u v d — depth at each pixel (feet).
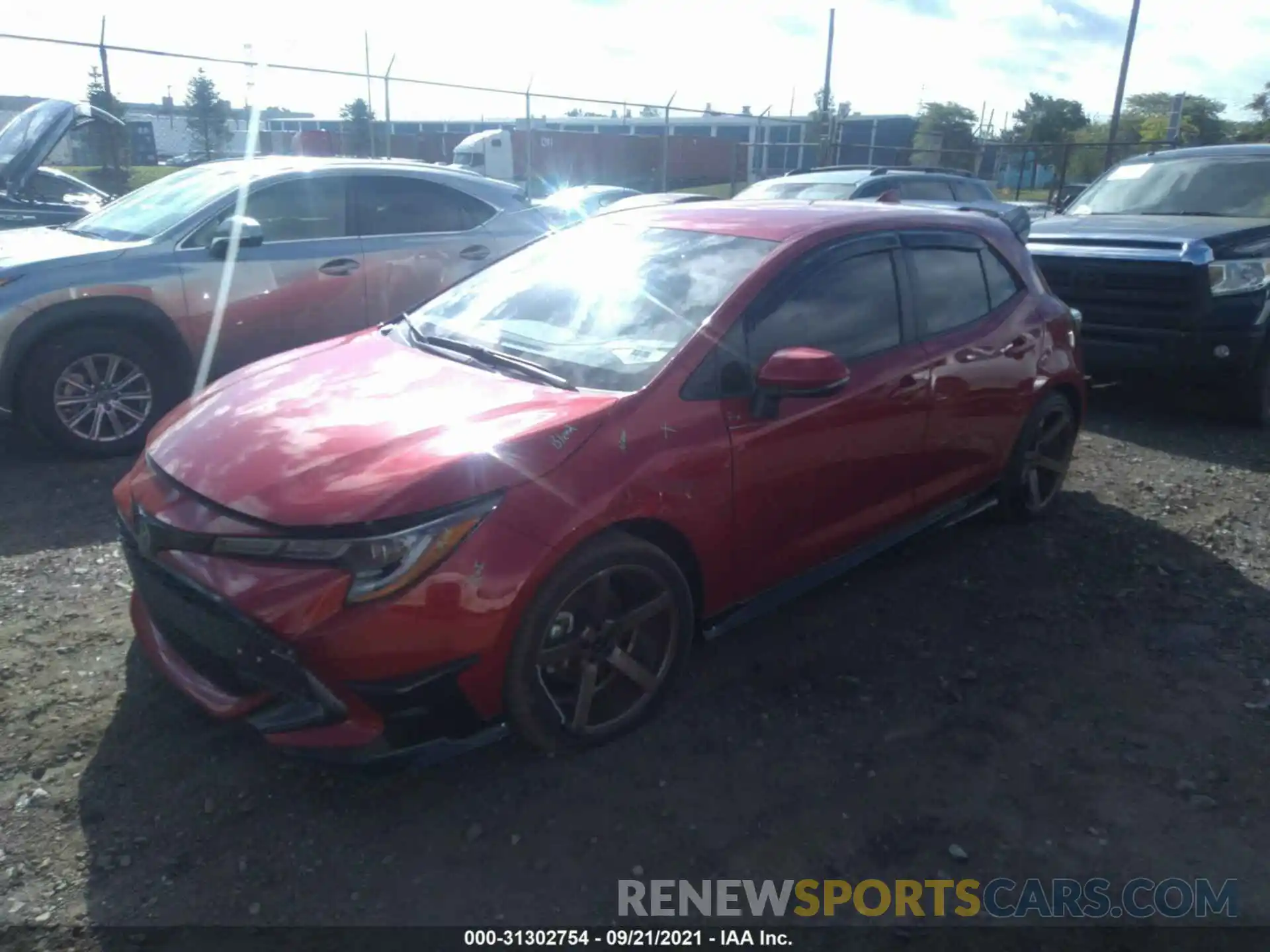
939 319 14.08
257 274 20.86
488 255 23.89
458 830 9.47
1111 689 12.02
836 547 12.88
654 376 10.79
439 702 9.23
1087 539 16.34
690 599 11.03
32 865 8.87
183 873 8.87
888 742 10.87
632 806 9.82
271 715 9.34
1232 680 12.26
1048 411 16.15
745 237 12.81
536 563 9.37
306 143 73.56
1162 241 22.66
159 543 9.62
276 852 9.13
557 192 60.29
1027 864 9.19
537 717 9.91
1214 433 22.93
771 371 10.77
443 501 9.07
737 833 9.50
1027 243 25.32
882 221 13.73
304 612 8.73
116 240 20.45
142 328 19.70
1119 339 23.38
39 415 18.93
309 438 10.09
